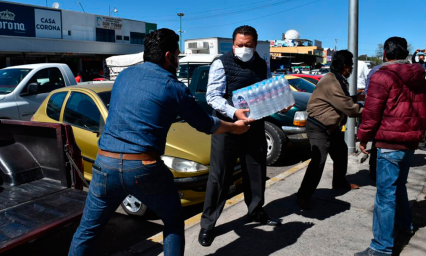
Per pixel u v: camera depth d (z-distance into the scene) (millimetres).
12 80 7793
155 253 3115
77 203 3123
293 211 3883
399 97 2703
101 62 32875
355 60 5855
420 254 3016
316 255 3021
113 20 33594
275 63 34469
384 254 2867
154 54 2307
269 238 3309
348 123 6012
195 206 4586
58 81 8297
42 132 3541
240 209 3939
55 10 28016
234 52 3078
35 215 2908
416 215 3734
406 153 2805
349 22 5801
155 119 2178
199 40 16516
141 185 2180
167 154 4066
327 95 3631
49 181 3627
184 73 10977
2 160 3551
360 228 3482
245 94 2773
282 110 3109
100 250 3531
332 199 4176
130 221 4191
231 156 3205
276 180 4902
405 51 2844
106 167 2188
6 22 24484
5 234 2605
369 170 5008
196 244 3242
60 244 3721
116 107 2236
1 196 3270
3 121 3719
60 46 27766
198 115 2314
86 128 4680
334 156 4336
